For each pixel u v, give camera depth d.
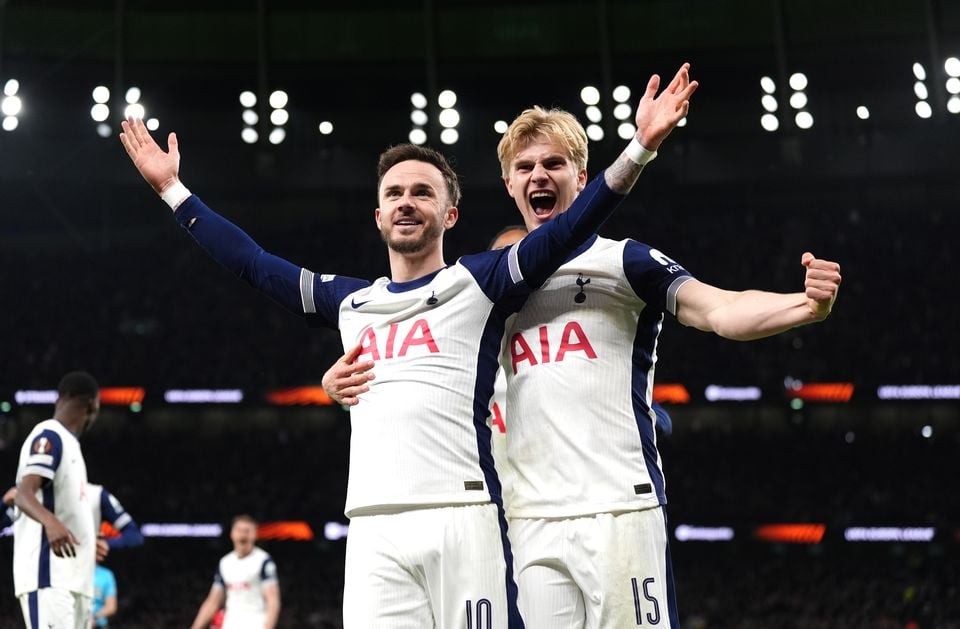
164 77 24.34
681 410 32.44
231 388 31.64
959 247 31.45
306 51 24.30
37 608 5.60
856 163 26.08
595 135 20.83
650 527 3.51
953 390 29.86
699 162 27.50
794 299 3.13
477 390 3.47
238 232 4.07
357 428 3.48
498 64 23.97
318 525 31.20
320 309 3.81
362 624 3.33
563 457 3.53
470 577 3.28
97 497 6.77
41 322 32.12
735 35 22.77
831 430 31.80
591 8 23.59
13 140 24.27
